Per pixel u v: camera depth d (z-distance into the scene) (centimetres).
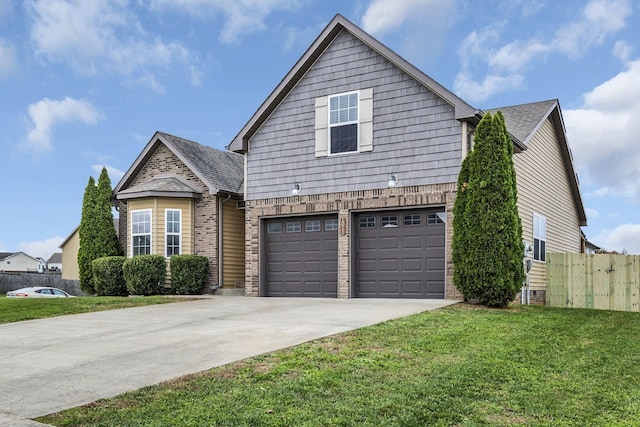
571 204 2294
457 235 1312
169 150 1986
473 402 519
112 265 1869
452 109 1406
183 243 1866
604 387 584
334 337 832
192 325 1005
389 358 692
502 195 1268
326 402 511
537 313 1179
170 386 568
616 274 1664
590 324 1039
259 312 1177
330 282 1592
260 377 596
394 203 1469
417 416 476
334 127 1588
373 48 1526
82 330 995
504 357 711
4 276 3531
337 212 1562
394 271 1482
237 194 1897
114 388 575
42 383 603
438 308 1189
